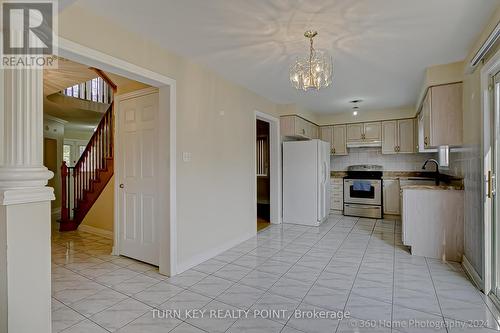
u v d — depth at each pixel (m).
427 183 5.12
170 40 2.53
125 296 2.38
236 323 1.96
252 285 2.58
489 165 2.38
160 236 2.86
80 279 2.74
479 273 2.54
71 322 1.98
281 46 2.67
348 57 2.96
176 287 2.54
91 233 4.56
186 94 2.96
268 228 4.84
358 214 5.79
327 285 2.57
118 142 3.48
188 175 2.99
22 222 1.41
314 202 5.00
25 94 1.45
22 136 1.43
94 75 3.74
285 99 4.78
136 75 2.45
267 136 6.46
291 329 1.89
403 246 3.78
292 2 1.94
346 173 6.56
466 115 2.95
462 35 2.46
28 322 1.42
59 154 6.98
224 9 2.03
